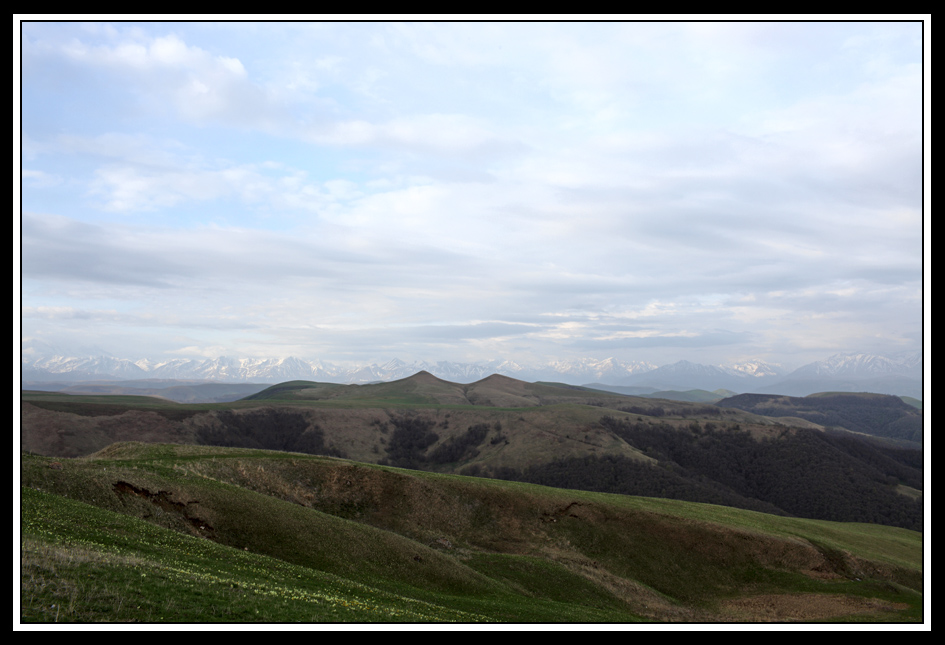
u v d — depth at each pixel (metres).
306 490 70.69
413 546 54.69
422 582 47.78
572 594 57.03
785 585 65.88
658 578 66.81
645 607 57.88
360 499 72.69
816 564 69.44
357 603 30.03
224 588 25.33
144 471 50.66
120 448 70.31
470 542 69.94
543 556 67.38
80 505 35.75
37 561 21.30
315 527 50.19
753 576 68.06
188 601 21.86
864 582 65.94
